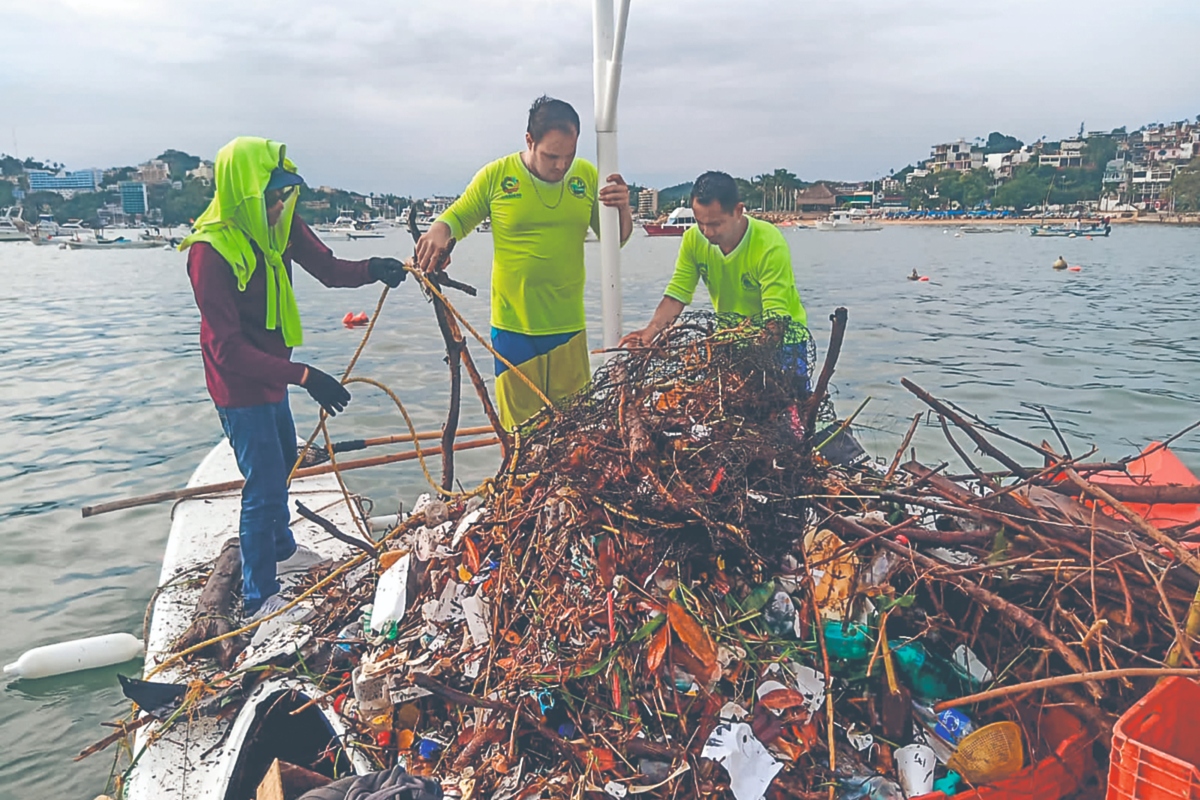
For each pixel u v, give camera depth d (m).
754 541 3.11
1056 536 3.15
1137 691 2.73
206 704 3.58
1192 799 1.91
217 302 3.68
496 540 3.56
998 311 19.16
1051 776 2.67
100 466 8.70
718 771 2.74
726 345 3.80
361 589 4.11
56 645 5.14
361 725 3.23
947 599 3.17
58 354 15.07
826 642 3.05
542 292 4.97
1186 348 13.88
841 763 2.80
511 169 4.78
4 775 4.29
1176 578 2.88
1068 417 9.55
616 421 3.51
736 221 4.70
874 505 3.46
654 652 2.91
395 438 5.46
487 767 2.87
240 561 4.50
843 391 10.59
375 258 4.45
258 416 3.95
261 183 3.70
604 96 4.88
